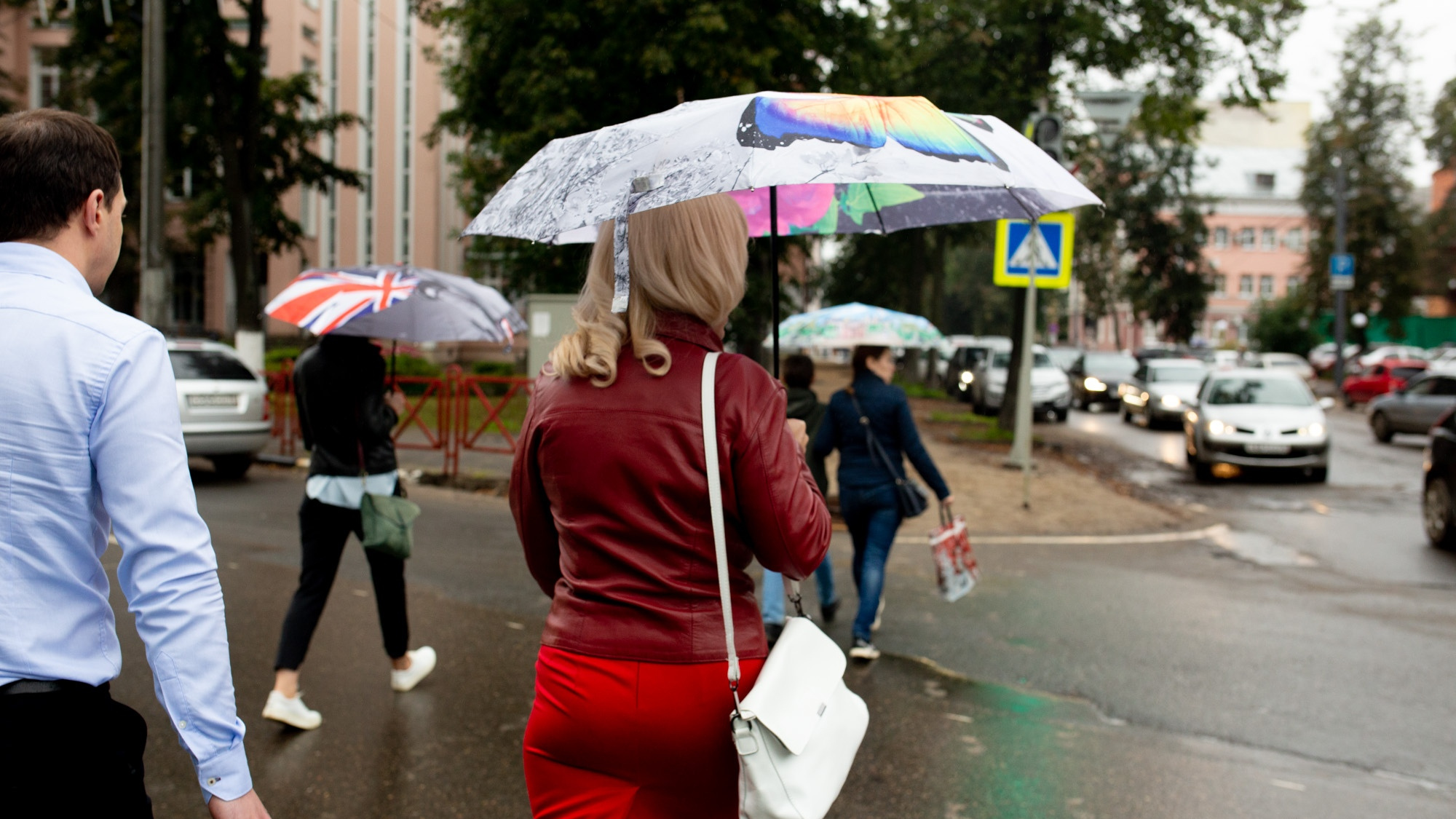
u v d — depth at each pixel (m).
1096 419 25.64
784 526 1.74
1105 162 43.44
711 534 1.74
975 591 7.23
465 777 3.78
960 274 71.56
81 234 1.66
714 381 1.76
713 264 1.80
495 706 4.53
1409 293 44.25
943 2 18.22
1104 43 17.62
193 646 1.50
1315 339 49.47
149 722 4.27
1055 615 6.57
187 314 38.78
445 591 6.66
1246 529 10.45
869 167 1.74
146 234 13.27
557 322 14.22
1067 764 4.11
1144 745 4.36
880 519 5.55
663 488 1.73
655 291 1.79
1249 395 15.09
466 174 23.11
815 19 18.44
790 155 1.72
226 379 11.46
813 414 5.85
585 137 2.00
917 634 6.05
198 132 21.38
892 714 4.67
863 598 5.52
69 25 20.75
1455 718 4.78
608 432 1.74
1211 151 80.88
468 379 13.26
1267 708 4.86
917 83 19.59
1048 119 11.15
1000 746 4.30
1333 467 16.28
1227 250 78.25
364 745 4.06
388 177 36.16
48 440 1.48
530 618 6.04
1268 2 16.53
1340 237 36.09
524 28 18.92
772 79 17.80
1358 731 4.59
